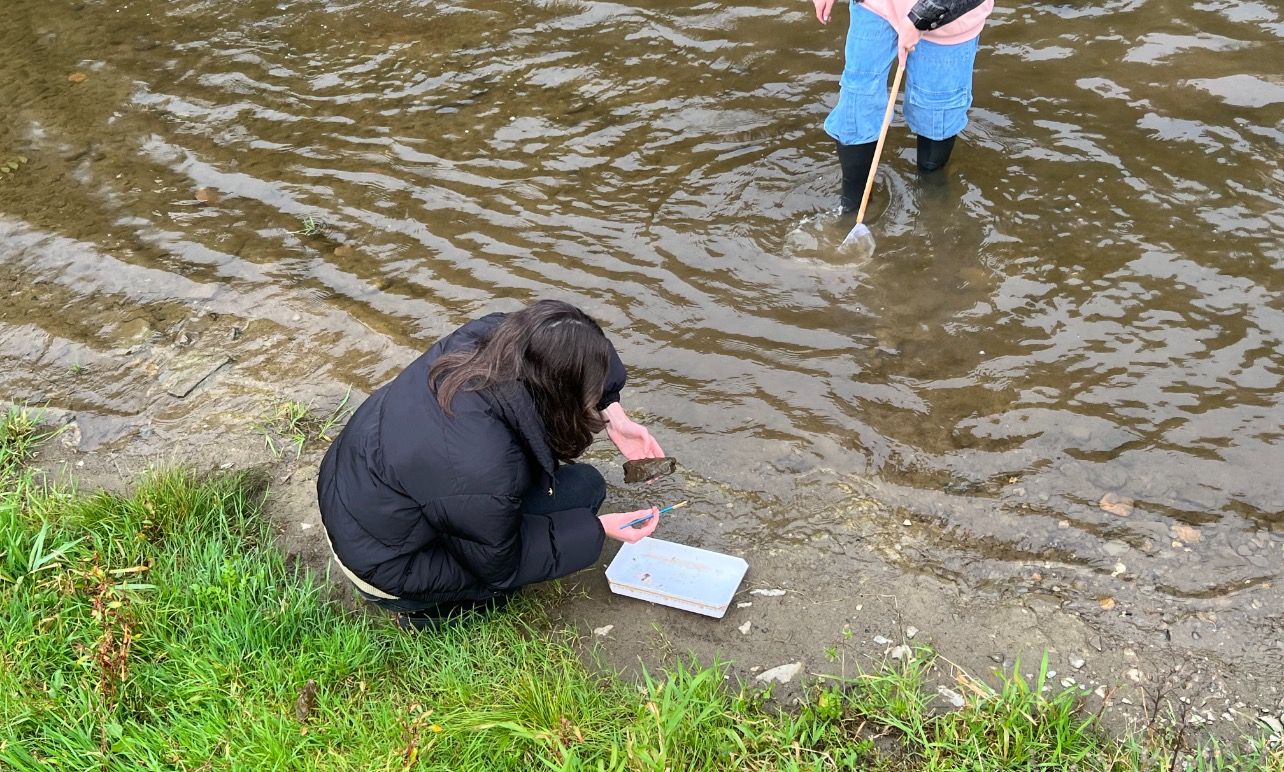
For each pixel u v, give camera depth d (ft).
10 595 10.38
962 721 9.05
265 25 20.27
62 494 11.69
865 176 14.51
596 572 10.95
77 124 18.07
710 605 10.24
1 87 19.11
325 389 13.29
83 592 10.48
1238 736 8.97
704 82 17.75
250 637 9.97
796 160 16.03
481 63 18.72
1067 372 12.60
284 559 11.24
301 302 14.49
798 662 9.89
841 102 13.79
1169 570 10.52
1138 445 11.73
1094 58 17.24
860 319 13.56
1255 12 17.78
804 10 19.16
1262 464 11.39
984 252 14.20
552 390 8.34
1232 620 10.00
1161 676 9.53
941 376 12.75
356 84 18.52
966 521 11.19
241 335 14.14
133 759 8.95
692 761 8.80
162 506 11.44
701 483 11.85
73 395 13.44
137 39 20.18
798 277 14.20
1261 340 12.69
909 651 9.90
